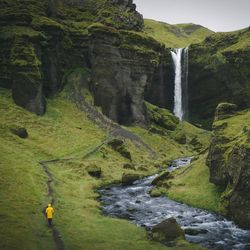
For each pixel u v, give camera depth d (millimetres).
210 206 71875
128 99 169625
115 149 129500
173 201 78000
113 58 168125
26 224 55500
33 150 108000
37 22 159250
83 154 116812
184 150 157000
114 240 52781
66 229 56156
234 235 57562
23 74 138875
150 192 84500
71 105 154875
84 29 186625
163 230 54219
